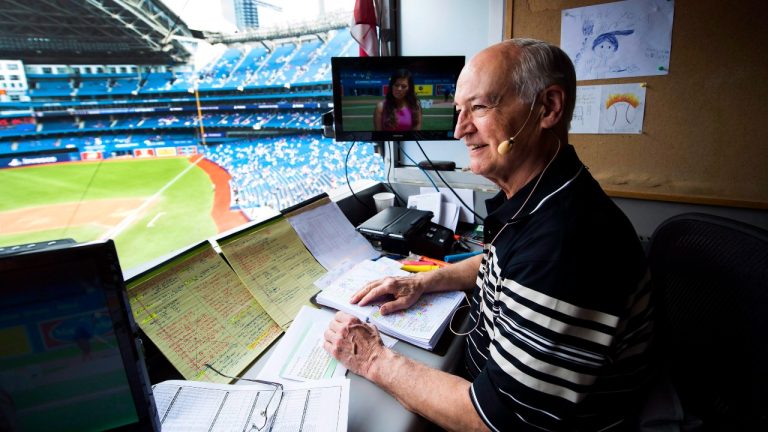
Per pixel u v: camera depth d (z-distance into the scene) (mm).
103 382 386
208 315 728
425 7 1553
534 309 514
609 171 1451
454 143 1596
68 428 385
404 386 600
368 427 560
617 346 561
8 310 338
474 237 1318
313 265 1003
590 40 1362
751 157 1262
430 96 1244
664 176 1383
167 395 571
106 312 369
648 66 1317
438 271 922
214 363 666
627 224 587
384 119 1246
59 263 343
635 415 617
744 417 528
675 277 705
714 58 1240
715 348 605
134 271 686
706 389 615
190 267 761
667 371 661
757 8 1167
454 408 556
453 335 771
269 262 920
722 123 1274
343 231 1165
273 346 745
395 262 1039
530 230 580
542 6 1394
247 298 810
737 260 591
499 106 625
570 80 621
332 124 1295
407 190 1590
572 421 527
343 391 582
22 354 353
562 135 645
